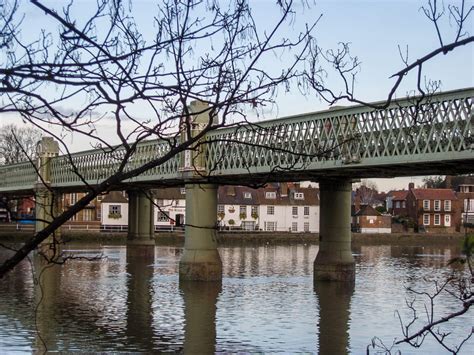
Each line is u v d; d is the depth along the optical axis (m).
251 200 120.81
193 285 44.84
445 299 38.91
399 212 139.62
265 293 41.12
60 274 50.69
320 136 38.56
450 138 31.56
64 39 5.88
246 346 25.27
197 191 46.69
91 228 105.94
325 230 47.81
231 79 9.12
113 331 27.72
